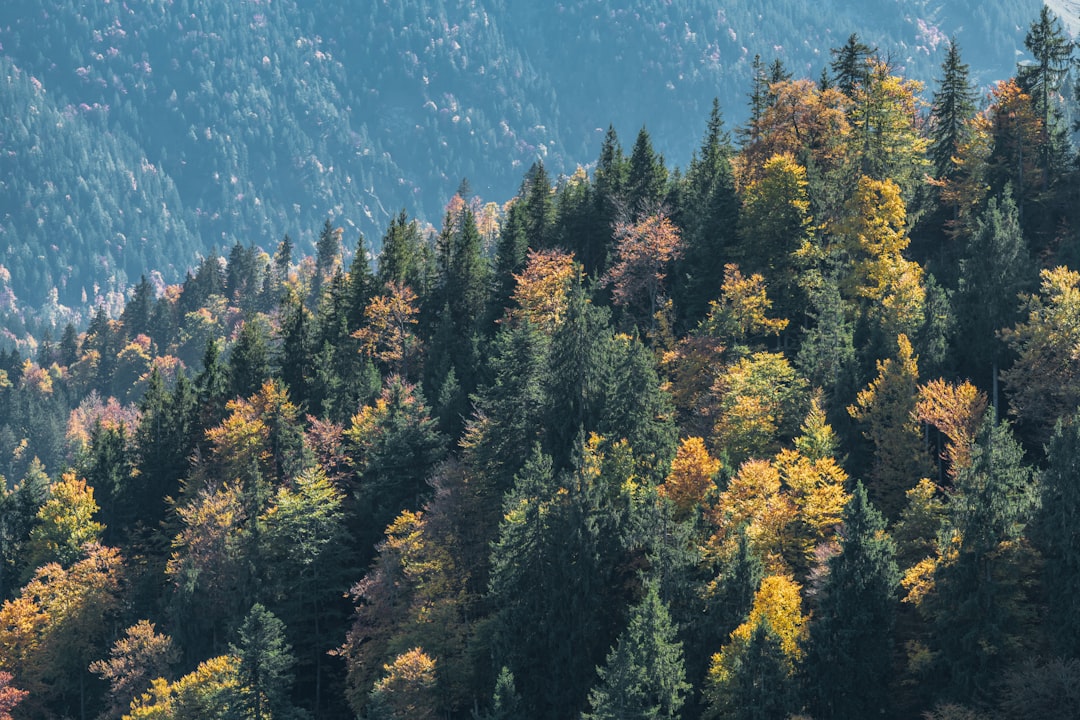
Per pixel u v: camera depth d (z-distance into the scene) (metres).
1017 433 192.12
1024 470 158.25
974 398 177.75
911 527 167.50
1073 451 149.38
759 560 163.62
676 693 157.62
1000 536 150.88
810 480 173.00
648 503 176.25
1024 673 141.50
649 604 159.00
